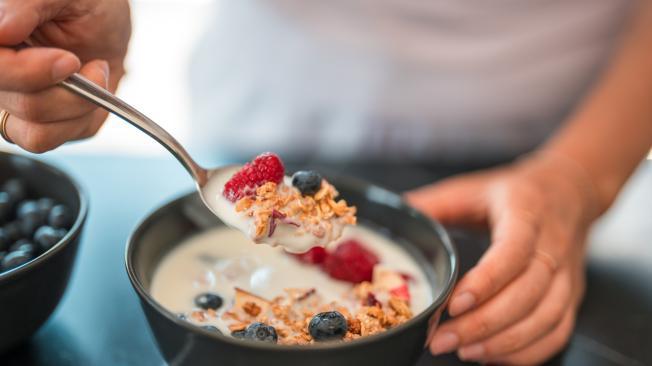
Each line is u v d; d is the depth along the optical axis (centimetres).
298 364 33
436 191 54
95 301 45
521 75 64
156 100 116
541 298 43
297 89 66
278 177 39
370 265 44
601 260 52
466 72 63
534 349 43
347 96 65
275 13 63
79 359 42
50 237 42
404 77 64
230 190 38
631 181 63
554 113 66
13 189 46
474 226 53
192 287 42
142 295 35
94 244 50
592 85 65
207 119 71
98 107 37
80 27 38
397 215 46
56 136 37
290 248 38
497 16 62
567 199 50
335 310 40
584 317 47
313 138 68
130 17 40
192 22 141
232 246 45
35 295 38
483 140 67
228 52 67
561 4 62
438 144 67
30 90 34
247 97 68
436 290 41
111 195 55
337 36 63
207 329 34
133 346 43
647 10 60
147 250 41
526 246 42
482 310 40
